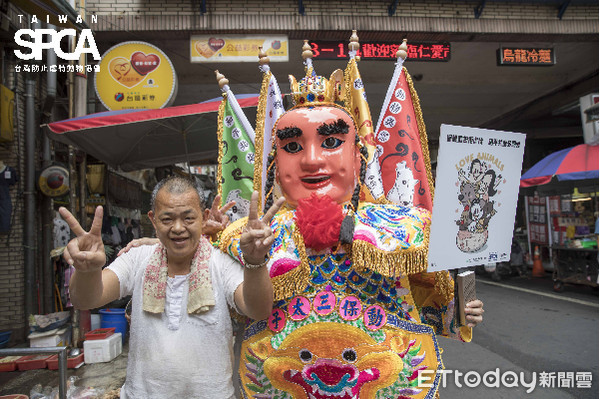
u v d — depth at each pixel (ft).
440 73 32.37
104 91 20.18
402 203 7.55
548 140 44.55
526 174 28.84
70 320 17.39
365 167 7.04
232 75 29.58
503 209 6.57
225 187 8.79
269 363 6.25
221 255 6.05
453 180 5.89
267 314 5.43
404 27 25.40
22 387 13.37
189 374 5.39
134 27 23.35
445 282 6.61
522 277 34.47
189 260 5.89
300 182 6.72
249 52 24.31
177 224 5.44
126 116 15.30
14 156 18.90
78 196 21.99
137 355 5.57
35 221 19.20
